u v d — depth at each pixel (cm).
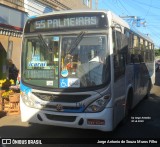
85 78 680
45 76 711
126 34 838
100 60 680
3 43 1398
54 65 706
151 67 1490
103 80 673
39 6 1756
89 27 695
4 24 1392
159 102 1342
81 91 674
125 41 821
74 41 700
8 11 1451
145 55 1263
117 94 727
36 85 718
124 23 830
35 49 738
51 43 720
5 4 1427
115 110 709
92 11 695
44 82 710
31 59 737
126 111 871
